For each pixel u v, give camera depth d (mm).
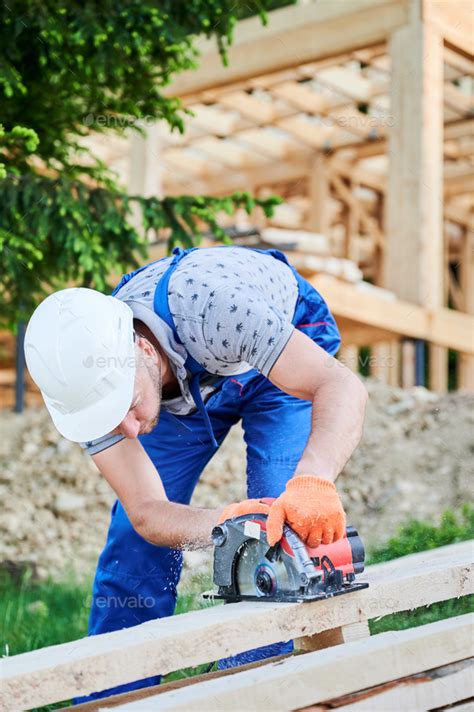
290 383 1990
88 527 5590
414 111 7676
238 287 2070
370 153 11273
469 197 13188
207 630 1584
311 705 1547
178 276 2141
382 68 9305
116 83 4281
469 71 9055
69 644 1581
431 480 5988
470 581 2039
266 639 1664
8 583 4770
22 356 7223
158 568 2613
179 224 4328
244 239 7387
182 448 2711
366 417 6766
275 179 11773
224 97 9766
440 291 8078
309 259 7207
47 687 1413
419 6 7594
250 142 11086
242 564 1876
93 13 3885
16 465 6227
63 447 6395
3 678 1380
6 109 4160
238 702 1474
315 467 1825
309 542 1753
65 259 4105
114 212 4176
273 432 2717
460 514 5324
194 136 10805
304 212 13031
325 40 8109
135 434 2119
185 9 4262
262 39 8430
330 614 1759
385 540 4922
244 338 1999
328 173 11414
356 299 7504
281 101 10352
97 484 5996
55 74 4121
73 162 4734
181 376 2168
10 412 7230
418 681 1676
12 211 3953
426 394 7293
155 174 8961
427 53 7645
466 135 10508
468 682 1752
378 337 8562
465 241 13375
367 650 1638
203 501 5668
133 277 2369
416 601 1910
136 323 2191
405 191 7758
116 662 1480
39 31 3846
